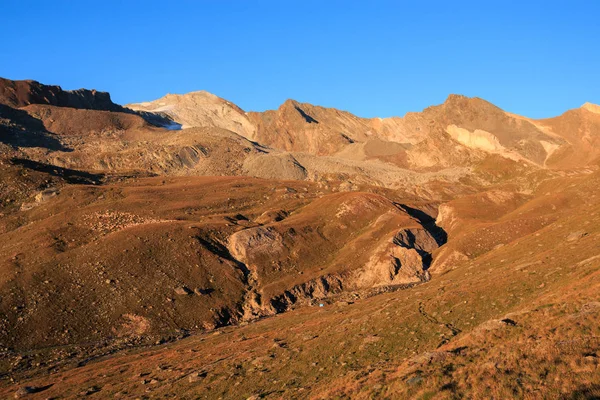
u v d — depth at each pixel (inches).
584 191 6363.2
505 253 3826.3
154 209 6432.1
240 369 2316.7
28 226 5679.1
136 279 4308.6
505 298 2315.5
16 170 7293.3
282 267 5088.6
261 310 4313.5
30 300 3818.9
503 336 1531.7
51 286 4028.1
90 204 6574.8
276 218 6471.5
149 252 4709.6
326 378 1897.1
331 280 4803.2
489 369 1259.8
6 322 3535.9
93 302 3949.3
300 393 1753.2
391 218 6008.9
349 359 2079.2
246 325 3823.8
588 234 3189.0
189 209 6697.8
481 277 3058.6
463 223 6368.1
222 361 2539.4
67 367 3002.0
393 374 1519.4
